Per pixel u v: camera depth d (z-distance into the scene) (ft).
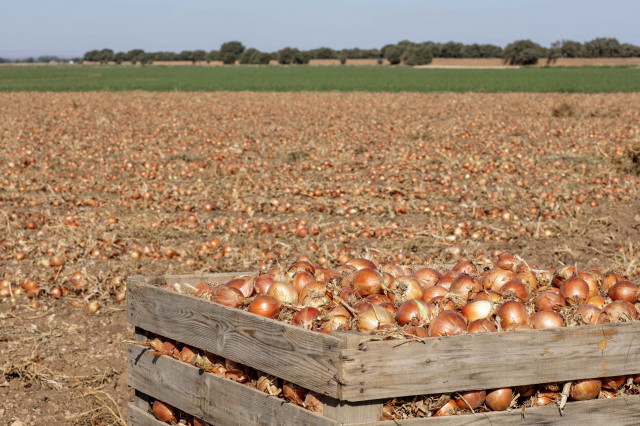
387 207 38.52
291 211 38.55
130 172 50.90
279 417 11.04
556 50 492.54
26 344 20.57
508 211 36.70
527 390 11.27
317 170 53.16
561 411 11.29
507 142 67.21
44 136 73.61
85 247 30.27
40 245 30.60
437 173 50.01
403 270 15.84
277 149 62.18
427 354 10.42
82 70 396.16
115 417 16.43
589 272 15.02
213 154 61.00
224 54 578.66
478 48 542.16
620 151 57.00
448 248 30.14
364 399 10.10
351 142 69.05
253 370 11.94
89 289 24.90
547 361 11.09
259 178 49.08
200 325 12.44
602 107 111.65
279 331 10.93
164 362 13.24
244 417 11.65
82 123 89.15
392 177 48.47
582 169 51.47
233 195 42.01
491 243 31.86
